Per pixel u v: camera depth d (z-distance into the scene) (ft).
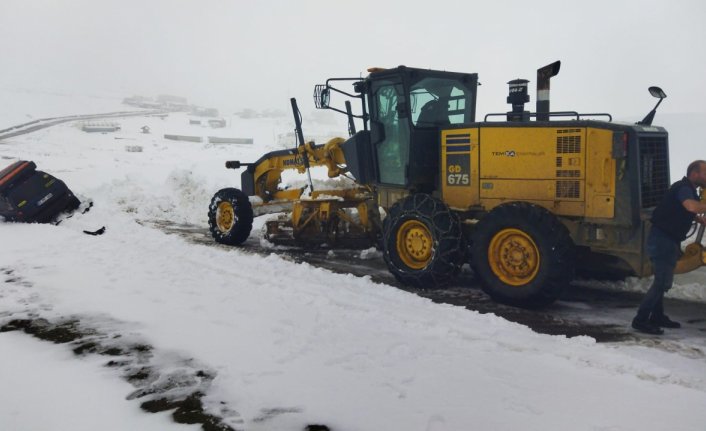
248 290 18.37
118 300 17.08
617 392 10.76
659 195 17.94
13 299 17.22
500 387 10.98
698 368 12.26
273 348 13.03
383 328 14.60
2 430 9.47
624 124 16.89
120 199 42.09
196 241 29.78
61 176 52.75
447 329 14.38
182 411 10.06
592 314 17.11
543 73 19.31
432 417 9.76
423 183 21.59
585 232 17.52
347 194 26.53
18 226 31.53
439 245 18.85
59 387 11.10
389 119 22.18
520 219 17.16
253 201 30.40
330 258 25.72
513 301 17.52
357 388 10.92
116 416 9.90
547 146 17.90
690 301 18.69
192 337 13.82
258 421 9.68
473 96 23.41
